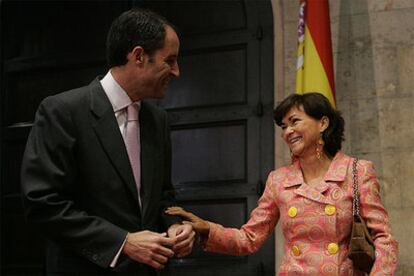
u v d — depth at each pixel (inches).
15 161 212.5
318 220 108.2
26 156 91.0
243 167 187.8
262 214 118.9
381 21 176.6
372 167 111.0
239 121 190.7
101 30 211.9
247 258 181.6
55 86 214.1
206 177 190.7
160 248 86.8
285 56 185.0
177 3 204.4
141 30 94.8
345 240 108.1
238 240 117.3
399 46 174.2
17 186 210.8
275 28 188.2
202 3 201.9
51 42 216.2
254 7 195.3
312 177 115.4
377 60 174.9
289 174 116.6
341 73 176.6
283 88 183.8
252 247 118.4
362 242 103.0
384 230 105.9
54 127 90.8
